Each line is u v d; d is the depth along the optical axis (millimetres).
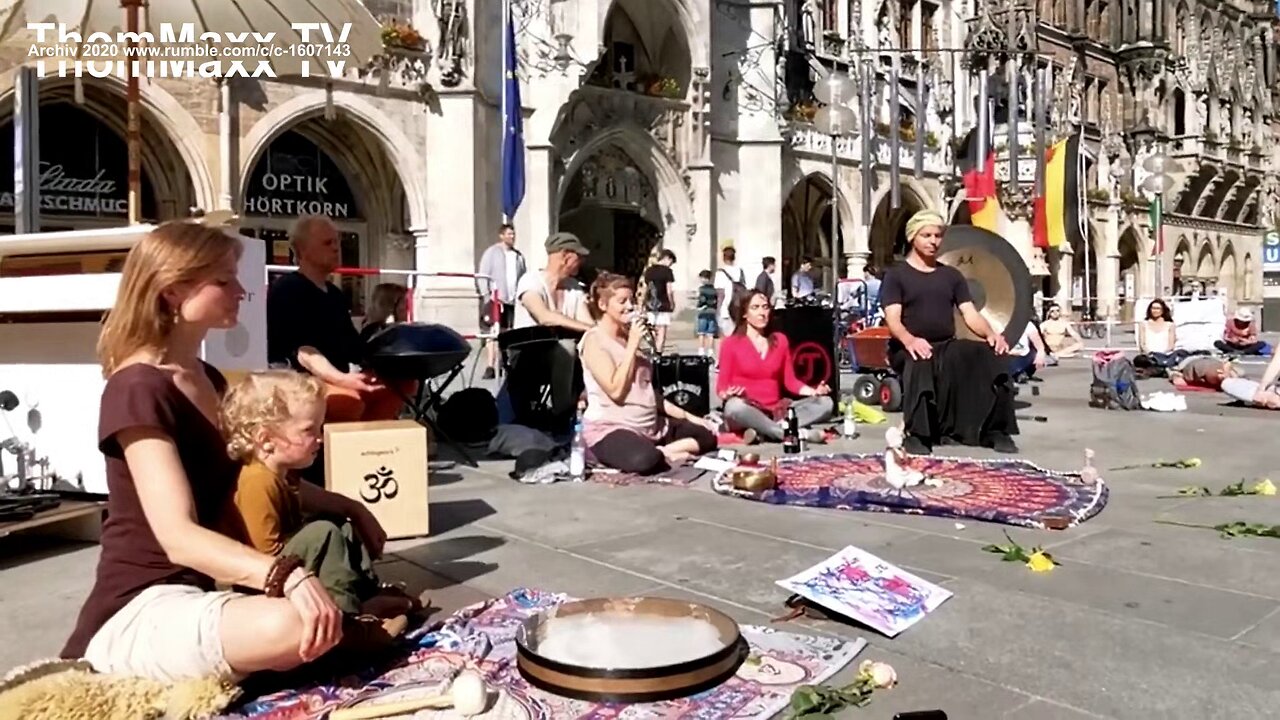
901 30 33031
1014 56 33156
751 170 27844
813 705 3072
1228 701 3191
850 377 14250
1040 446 8406
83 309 5367
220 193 17750
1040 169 30047
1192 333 18250
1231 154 48812
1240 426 9664
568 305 9266
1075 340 20188
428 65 20219
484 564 4816
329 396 5832
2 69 15328
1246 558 4820
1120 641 3715
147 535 3098
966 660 3531
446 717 2898
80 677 2918
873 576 4250
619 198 25109
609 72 24672
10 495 5281
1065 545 5070
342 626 3170
